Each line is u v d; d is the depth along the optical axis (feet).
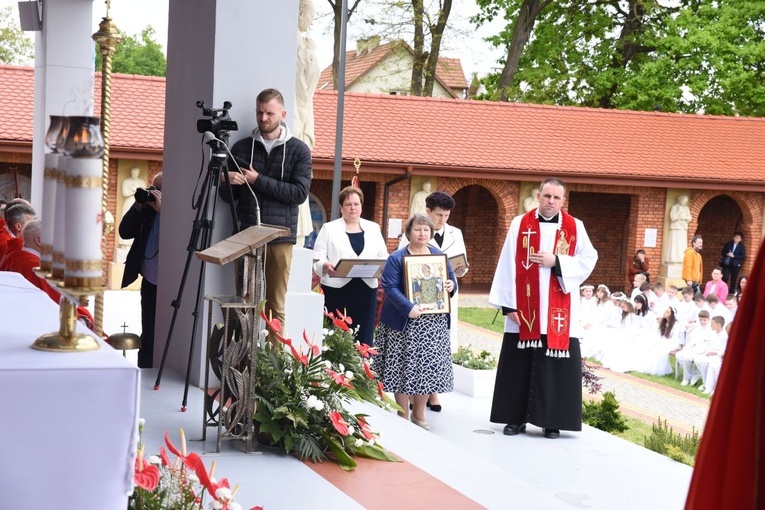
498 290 27.68
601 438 27.71
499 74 113.91
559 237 27.32
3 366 7.60
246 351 17.04
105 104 20.54
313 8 28.55
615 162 83.76
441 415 29.84
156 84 73.82
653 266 85.61
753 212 87.15
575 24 109.60
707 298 50.06
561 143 84.58
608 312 50.75
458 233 31.99
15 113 69.00
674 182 83.97
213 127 19.85
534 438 27.25
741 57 103.24
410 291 26.58
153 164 70.33
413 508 15.37
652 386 43.04
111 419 7.89
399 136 80.69
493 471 18.35
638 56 110.83
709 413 7.93
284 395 17.57
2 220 25.96
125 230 26.04
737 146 88.22
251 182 20.34
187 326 22.49
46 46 33.81
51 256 8.87
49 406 7.71
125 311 52.60
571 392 27.22
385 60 128.77
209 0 22.00
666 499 21.56
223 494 9.73
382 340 27.04
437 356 26.81
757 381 7.61
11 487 7.68
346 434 17.17
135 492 10.07
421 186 80.23
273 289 21.13
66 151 7.99
